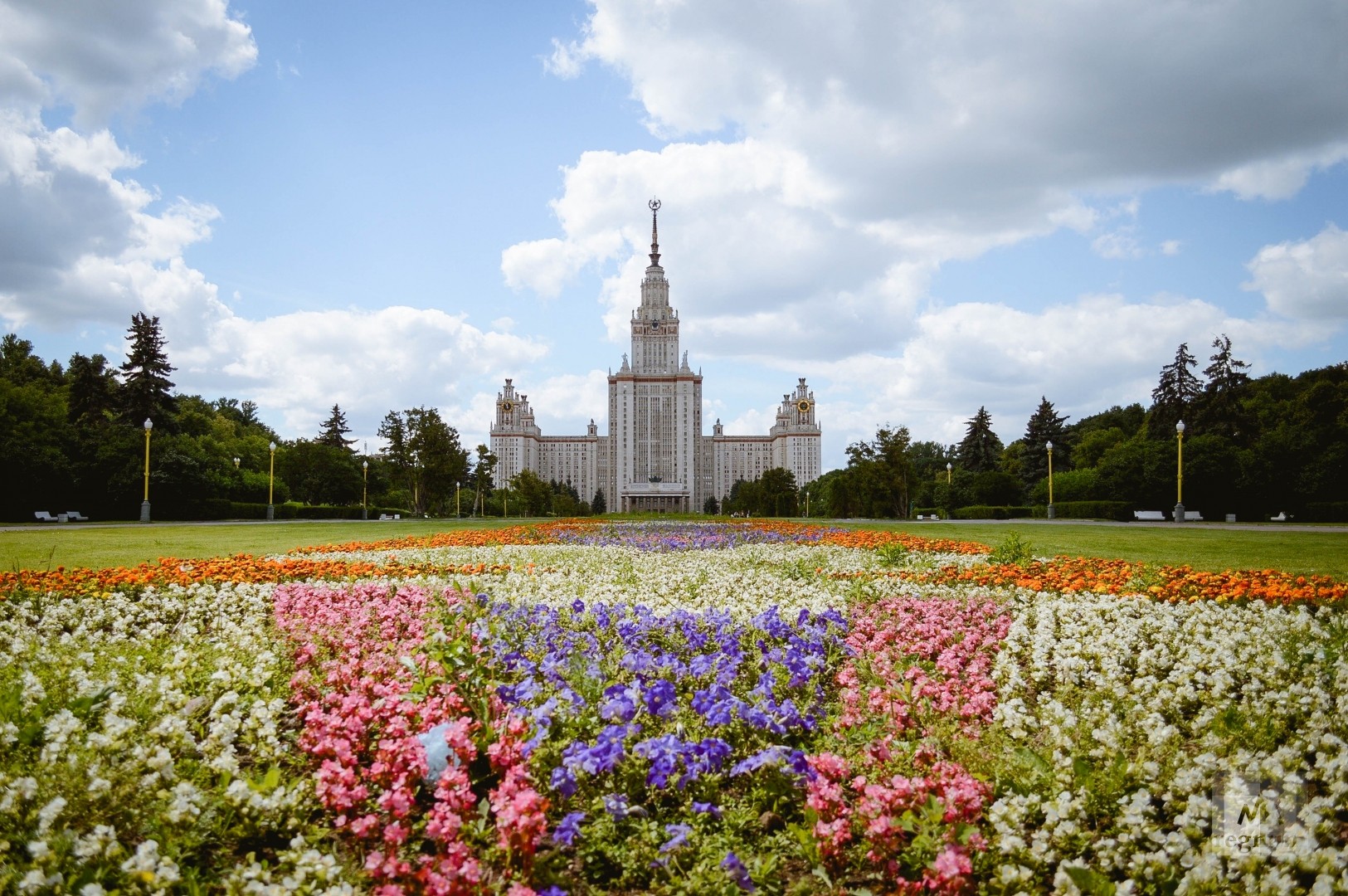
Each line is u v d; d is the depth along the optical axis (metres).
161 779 4.28
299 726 5.88
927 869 3.73
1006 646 7.81
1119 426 99.75
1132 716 5.62
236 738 5.34
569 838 3.78
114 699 5.43
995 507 58.16
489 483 94.19
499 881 3.54
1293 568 14.88
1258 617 8.74
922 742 5.01
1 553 19.09
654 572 13.41
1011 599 10.48
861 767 4.86
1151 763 4.55
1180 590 10.38
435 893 3.33
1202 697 6.12
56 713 5.34
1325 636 7.61
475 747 4.63
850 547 19.91
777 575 12.93
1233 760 4.67
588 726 5.27
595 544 22.14
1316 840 3.83
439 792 4.07
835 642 7.74
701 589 11.25
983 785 4.33
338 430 99.50
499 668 6.68
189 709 5.41
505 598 10.19
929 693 6.04
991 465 85.06
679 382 176.75
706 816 4.37
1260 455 54.62
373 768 4.57
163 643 7.84
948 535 27.30
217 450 72.56
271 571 12.45
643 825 4.22
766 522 44.66
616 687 5.63
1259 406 69.31
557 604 9.77
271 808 4.09
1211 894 3.50
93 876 3.46
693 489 175.50
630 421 175.62
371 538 27.19
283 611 9.29
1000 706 5.81
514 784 4.06
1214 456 53.91
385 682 6.32
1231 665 6.64
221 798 4.21
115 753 4.54
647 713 5.48
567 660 6.41
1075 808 4.13
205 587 10.88
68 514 46.94
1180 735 5.23
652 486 164.50
